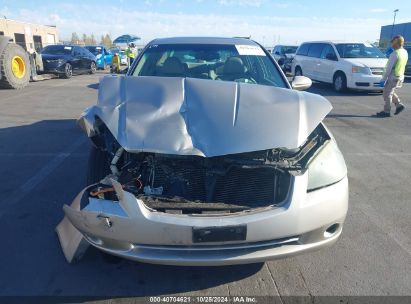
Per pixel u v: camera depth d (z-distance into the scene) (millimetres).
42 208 3746
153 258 2285
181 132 2488
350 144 6266
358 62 12180
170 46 4324
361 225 3492
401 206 3918
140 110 2654
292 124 2553
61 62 15930
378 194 4219
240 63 4051
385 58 12781
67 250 2797
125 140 2453
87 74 19484
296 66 15867
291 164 2461
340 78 12656
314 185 2441
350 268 2840
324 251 3057
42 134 6562
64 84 14133
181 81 2986
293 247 2395
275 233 2281
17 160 5172
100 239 2398
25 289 2582
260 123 2543
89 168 2939
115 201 2326
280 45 22938
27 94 11250
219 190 2434
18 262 2873
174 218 2217
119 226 2271
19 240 3172
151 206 2283
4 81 11750
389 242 3211
